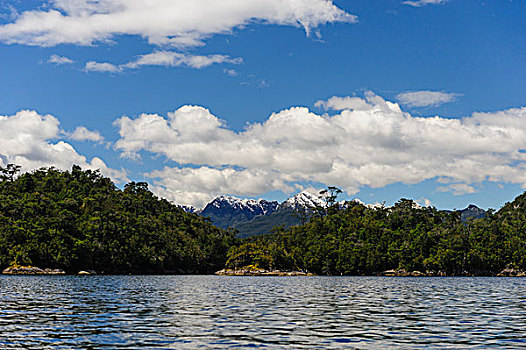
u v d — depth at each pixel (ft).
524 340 105.50
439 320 139.54
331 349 94.84
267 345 98.37
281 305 186.09
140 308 168.04
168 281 433.89
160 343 99.66
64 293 239.09
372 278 614.34
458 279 572.51
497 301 211.41
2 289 263.08
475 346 98.63
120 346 96.53
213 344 98.94
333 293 267.18
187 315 147.95
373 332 115.96
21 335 107.96
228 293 260.21
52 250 623.77
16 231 623.36
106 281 403.54
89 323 127.44
